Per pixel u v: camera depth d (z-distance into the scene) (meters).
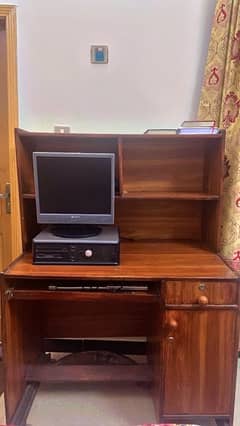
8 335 1.60
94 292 1.61
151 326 1.95
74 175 1.73
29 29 2.00
